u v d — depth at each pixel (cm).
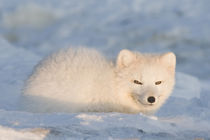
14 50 2366
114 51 4884
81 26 5822
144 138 650
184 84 1956
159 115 1074
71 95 918
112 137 643
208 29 5238
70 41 5309
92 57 970
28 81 991
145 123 740
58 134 634
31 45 5316
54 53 1012
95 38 5334
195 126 792
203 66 4388
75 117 743
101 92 928
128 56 936
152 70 916
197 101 1312
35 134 621
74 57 962
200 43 4934
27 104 954
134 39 5156
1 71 1869
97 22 5897
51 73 945
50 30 5750
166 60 955
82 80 922
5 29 5722
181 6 6100
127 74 928
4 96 1365
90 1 6625
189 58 4603
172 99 1334
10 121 710
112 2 6519
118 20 5903
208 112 1035
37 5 6109
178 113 1096
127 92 936
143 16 5944
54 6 6275
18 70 1892
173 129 748
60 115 772
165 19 5706
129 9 6216
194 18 5666
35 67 1027
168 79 952
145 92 907
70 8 6328
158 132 707
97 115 771
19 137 602
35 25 5909
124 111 970
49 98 927
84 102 927
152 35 5188
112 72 945
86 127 680
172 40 5056
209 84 2467
